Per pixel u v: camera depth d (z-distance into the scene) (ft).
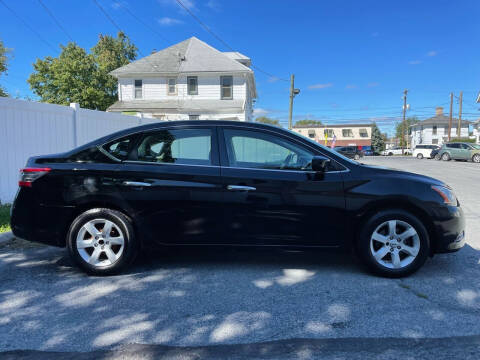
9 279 12.12
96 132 29.22
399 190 11.83
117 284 11.68
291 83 92.79
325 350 7.97
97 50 139.54
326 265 13.48
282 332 8.71
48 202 12.26
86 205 12.37
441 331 8.75
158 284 11.68
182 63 88.89
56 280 12.04
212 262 13.83
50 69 114.32
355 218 11.99
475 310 9.85
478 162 90.43
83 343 8.23
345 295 10.80
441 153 99.86
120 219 12.17
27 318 9.40
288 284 11.66
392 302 10.32
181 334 8.62
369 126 201.16
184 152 12.55
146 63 90.12
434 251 12.42
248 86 95.09
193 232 12.21
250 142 12.54
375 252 12.13
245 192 12.00
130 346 8.10
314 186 11.98
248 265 13.47
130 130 12.85
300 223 12.02
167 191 12.09
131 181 12.10
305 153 12.44
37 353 7.84
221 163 12.34
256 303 10.28
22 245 16.07
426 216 12.05
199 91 87.35
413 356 7.73
